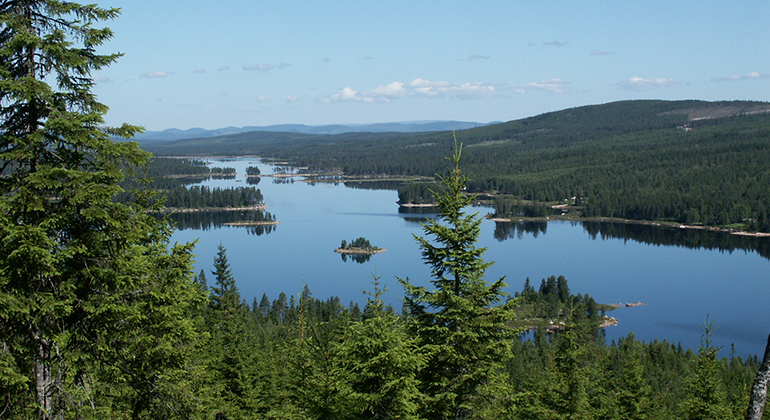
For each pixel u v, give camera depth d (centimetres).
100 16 1916
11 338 1769
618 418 3747
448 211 2442
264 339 7606
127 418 2281
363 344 2169
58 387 1894
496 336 2342
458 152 2477
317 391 2167
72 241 1855
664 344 11194
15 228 1667
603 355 4581
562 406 3475
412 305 2436
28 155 1770
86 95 1933
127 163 1952
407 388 2120
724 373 7006
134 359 2119
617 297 19550
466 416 2252
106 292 1923
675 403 5341
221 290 5959
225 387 3747
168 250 2617
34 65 1847
